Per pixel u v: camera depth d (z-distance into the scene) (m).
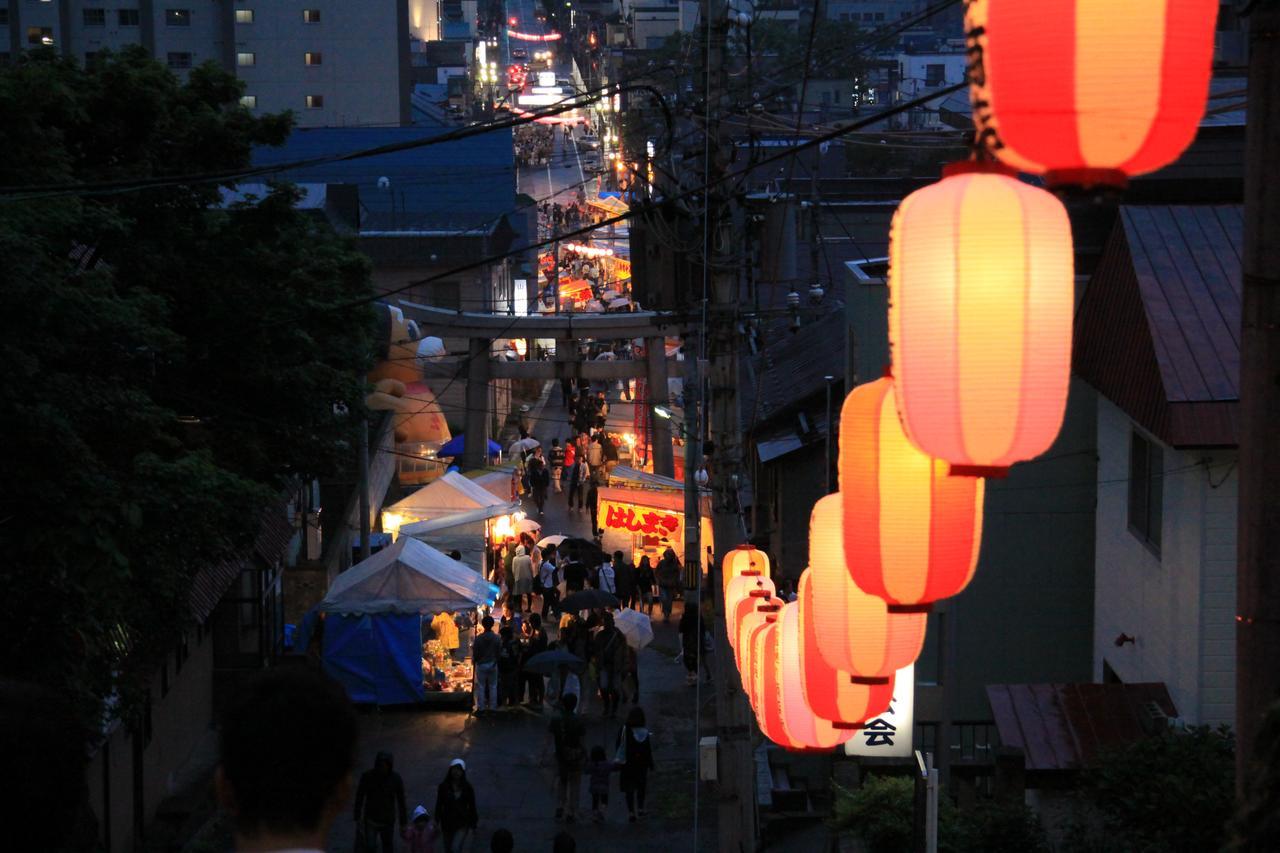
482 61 184.38
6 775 3.38
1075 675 24.69
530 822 25.61
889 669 9.77
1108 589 22.36
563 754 25.48
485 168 74.69
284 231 25.36
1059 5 4.61
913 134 39.62
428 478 50.91
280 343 23.77
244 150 23.59
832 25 97.38
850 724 11.09
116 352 17.62
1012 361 5.76
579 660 30.05
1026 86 4.69
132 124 22.52
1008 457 5.95
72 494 14.70
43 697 3.55
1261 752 5.60
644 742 25.47
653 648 36.56
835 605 9.73
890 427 7.79
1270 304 7.78
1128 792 15.19
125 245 21.91
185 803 25.12
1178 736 15.65
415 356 45.56
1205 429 17.66
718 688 19.00
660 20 172.50
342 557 40.03
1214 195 29.66
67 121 20.77
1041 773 17.41
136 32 107.12
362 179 74.12
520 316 51.75
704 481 34.84
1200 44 4.68
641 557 40.75
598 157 149.12
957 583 7.97
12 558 14.54
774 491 37.75
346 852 24.53
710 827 25.25
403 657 31.33
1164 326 18.95
